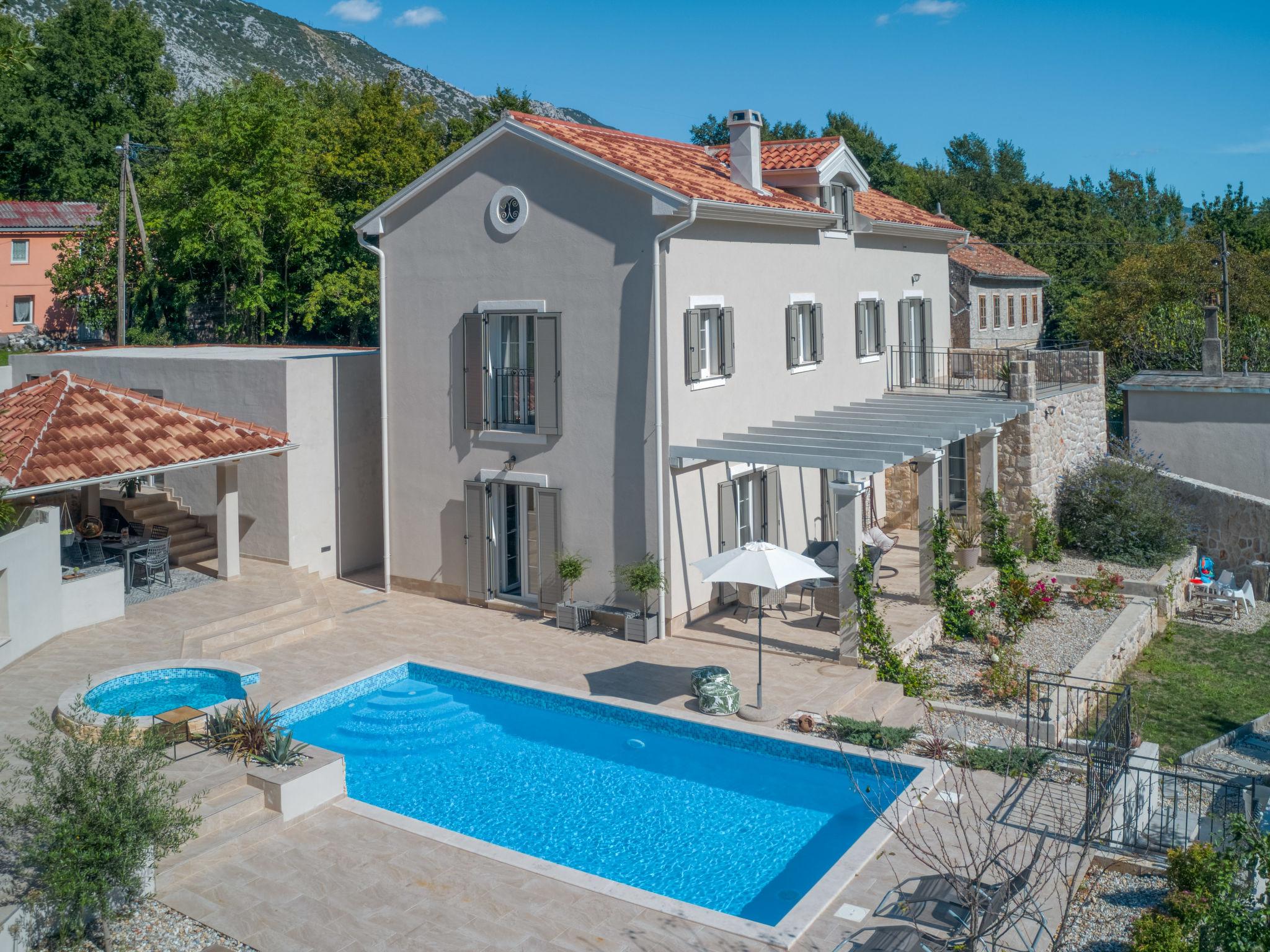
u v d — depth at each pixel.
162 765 10.24
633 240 18.34
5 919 8.98
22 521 17.73
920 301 28.83
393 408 21.78
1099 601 21.28
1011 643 18.92
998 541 21.28
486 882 10.80
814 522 23.50
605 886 10.70
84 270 49.16
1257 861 9.37
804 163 22.89
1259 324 40.00
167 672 15.70
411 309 21.30
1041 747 13.87
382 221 21.42
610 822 12.84
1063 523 25.16
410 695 16.84
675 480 18.88
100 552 19.28
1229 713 17.80
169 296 48.44
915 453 18.20
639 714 15.41
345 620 20.02
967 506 24.50
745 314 20.72
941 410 22.59
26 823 9.38
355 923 10.01
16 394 20.20
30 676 15.45
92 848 9.15
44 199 62.91
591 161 18.41
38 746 10.86
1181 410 28.73
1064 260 66.06
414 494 21.70
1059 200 69.56
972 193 89.31
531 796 13.53
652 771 14.21
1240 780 14.46
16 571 16.08
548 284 19.42
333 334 51.78
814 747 14.00
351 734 15.45
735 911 10.87
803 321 23.14
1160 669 19.73
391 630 19.47
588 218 18.80
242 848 11.47
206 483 22.95
